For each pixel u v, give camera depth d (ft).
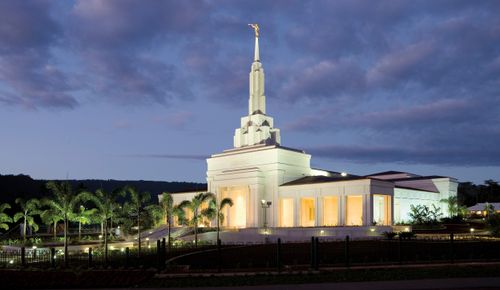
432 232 209.97
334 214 258.37
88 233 278.05
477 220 276.41
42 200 210.79
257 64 300.40
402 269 99.50
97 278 88.22
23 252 123.24
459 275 89.51
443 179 312.50
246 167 271.90
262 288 77.00
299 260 129.29
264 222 258.57
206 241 201.57
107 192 171.32
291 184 254.27
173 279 90.94
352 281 84.64
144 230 249.34
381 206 261.03
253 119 290.97
